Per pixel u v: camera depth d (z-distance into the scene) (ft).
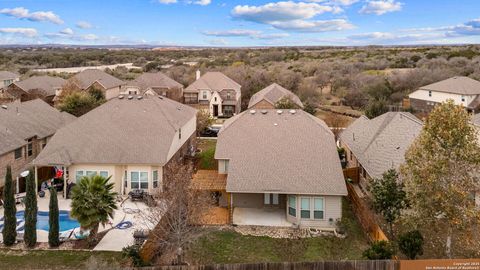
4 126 120.98
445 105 72.13
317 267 63.72
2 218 95.76
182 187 86.79
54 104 232.12
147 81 260.42
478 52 388.57
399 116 129.08
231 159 104.06
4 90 249.34
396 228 90.84
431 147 71.36
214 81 265.34
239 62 433.07
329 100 288.10
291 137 109.60
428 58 372.58
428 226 82.84
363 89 275.39
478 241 78.84
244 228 93.04
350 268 63.67
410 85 282.97
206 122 190.90
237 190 94.07
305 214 94.12
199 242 85.51
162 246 77.56
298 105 208.74
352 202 108.17
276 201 103.45
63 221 96.22
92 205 80.38
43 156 111.24
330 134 112.78
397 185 84.17
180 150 135.13
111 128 121.90
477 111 219.20
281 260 78.95
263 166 100.22
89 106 195.21
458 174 70.08
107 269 63.72
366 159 116.88
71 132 120.16
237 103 259.19
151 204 93.45
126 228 91.35
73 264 74.69
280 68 369.30
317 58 454.40
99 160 110.93
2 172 110.22
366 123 146.92
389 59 391.45
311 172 97.55
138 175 112.47
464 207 69.56
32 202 81.66
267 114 121.08
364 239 88.94
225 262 77.61
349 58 430.61
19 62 497.87
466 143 69.82
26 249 80.89
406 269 63.36
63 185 112.47
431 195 71.26
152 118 127.54
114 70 404.77
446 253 76.13
